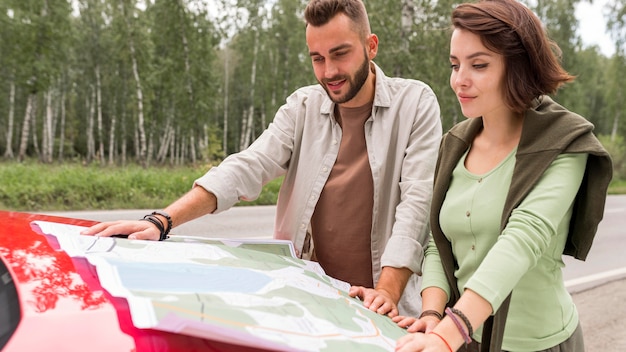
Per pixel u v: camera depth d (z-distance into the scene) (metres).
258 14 25.50
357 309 1.30
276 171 2.07
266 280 1.26
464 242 1.51
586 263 6.36
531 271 1.43
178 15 21.00
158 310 0.87
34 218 1.58
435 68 14.66
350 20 1.74
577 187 1.31
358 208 1.98
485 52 1.30
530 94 1.33
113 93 29.58
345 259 2.03
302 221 2.05
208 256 1.37
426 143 1.94
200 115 22.39
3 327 0.87
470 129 1.54
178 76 21.83
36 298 0.91
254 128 34.44
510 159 1.43
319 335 1.01
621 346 3.70
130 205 10.41
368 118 1.99
